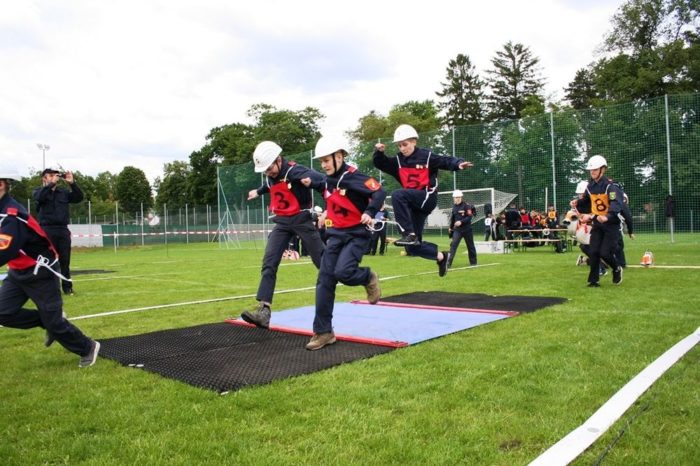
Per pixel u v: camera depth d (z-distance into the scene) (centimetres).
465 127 2586
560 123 2398
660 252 1728
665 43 4131
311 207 649
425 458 299
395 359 502
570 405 375
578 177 2380
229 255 2416
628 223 1191
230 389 422
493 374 446
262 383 434
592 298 825
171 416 368
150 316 775
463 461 296
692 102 2131
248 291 1055
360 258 572
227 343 581
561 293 889
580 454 298
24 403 403
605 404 370
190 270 1589
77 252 3297
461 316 703
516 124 2486
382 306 798
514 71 6162
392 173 695
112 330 677
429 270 1365
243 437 332
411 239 673
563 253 1936
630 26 4297
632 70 4178
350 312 748
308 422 354
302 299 912
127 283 1239
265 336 616
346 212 564
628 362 472
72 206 4019
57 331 484
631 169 2273
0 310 477
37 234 469
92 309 848
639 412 356
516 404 379
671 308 723
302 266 1597
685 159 2144
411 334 600
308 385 429
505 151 2512
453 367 469
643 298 809
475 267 1405
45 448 325
